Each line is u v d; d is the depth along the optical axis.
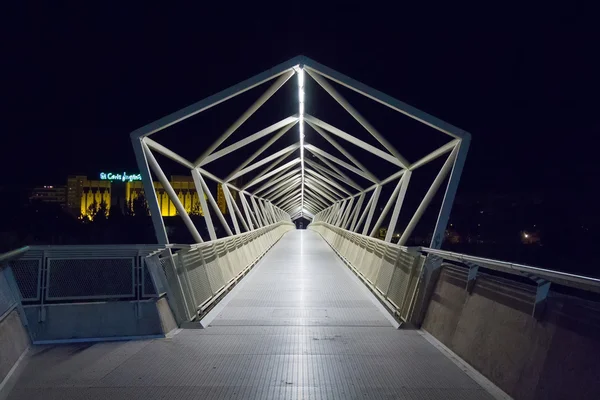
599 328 3.46
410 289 7.99
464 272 6.34
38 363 5.38
